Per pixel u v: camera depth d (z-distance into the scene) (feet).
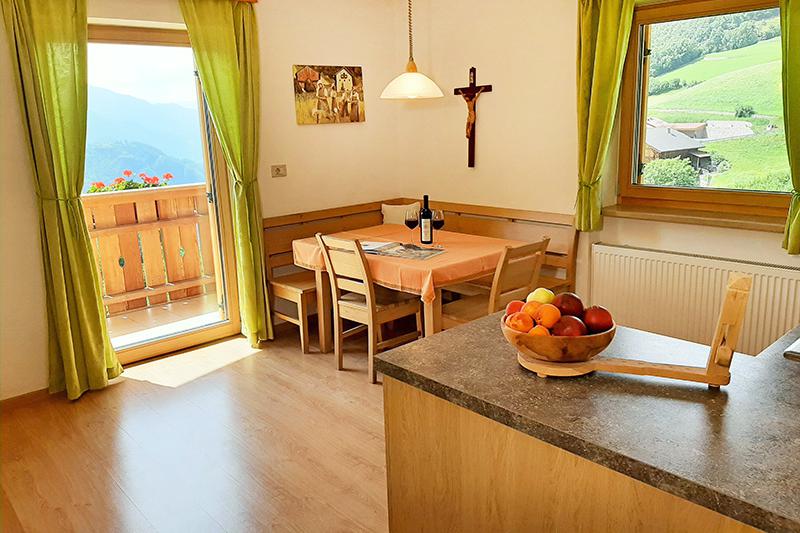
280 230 13.83
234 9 12.33
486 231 14.42
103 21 11.21
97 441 9.57
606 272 12.15
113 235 13.41
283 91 13.66
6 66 10.09
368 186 15.71
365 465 8.66
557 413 4.12
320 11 14.03
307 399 10.78
